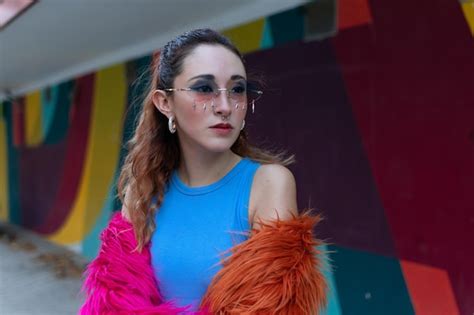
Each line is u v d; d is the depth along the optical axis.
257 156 1.20
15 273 5.65
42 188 7.56
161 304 1.05
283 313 0.89
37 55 5.12
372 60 2.69
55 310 4.40
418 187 2.48
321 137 3.04
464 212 2.26
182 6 3.31
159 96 1.12
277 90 3.32
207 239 1.02
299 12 3.11
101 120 5.62
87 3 3.20
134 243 1.11
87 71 5.92
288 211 0.99
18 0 3.38
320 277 0.98
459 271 2.30
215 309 0.93
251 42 3.51
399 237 2.60
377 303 2.73
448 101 2.31
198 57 1.01
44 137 7.35
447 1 2.29
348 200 2.88
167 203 1.13
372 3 2.66
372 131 2.71
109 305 1.06
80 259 6.14
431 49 2.38
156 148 1.18
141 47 4.64
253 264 0.91
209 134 1.01
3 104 8.98
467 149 2.23
